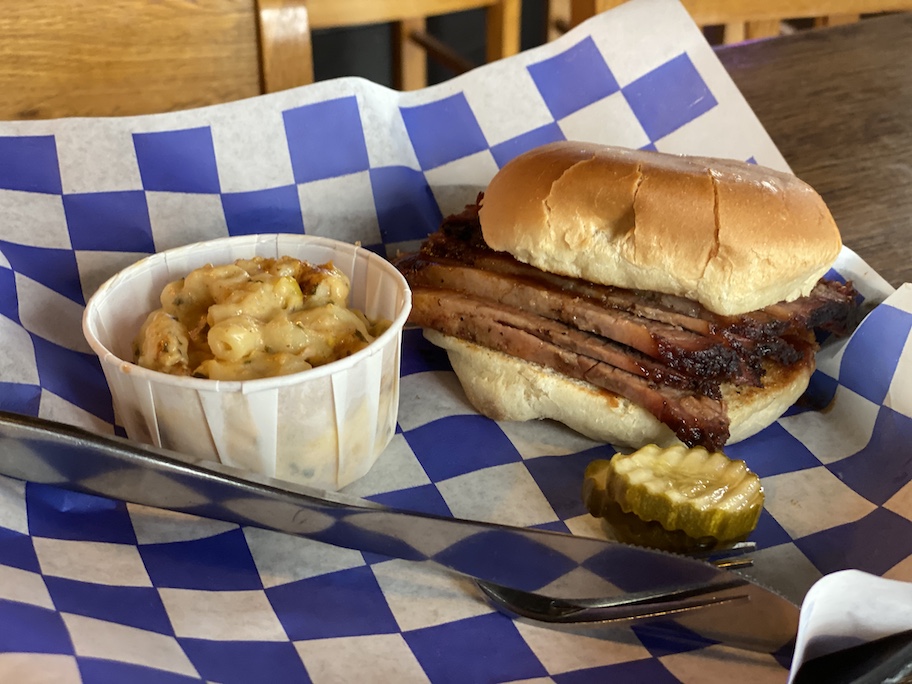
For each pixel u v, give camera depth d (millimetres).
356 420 239
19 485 216
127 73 349
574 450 271
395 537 204
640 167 251
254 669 188
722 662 193
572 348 261
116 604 194
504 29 509
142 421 231
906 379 264
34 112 336
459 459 266
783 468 262
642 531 225
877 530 236
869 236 331
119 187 299
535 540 197
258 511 203
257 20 365
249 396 217
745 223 240
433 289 292
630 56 366
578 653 197
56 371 259
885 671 170
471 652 197
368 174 339
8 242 277
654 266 245
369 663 193
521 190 267
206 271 244
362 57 708
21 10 320
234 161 317
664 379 247
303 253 286
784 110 418
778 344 253
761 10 519
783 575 224
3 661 154
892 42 488
